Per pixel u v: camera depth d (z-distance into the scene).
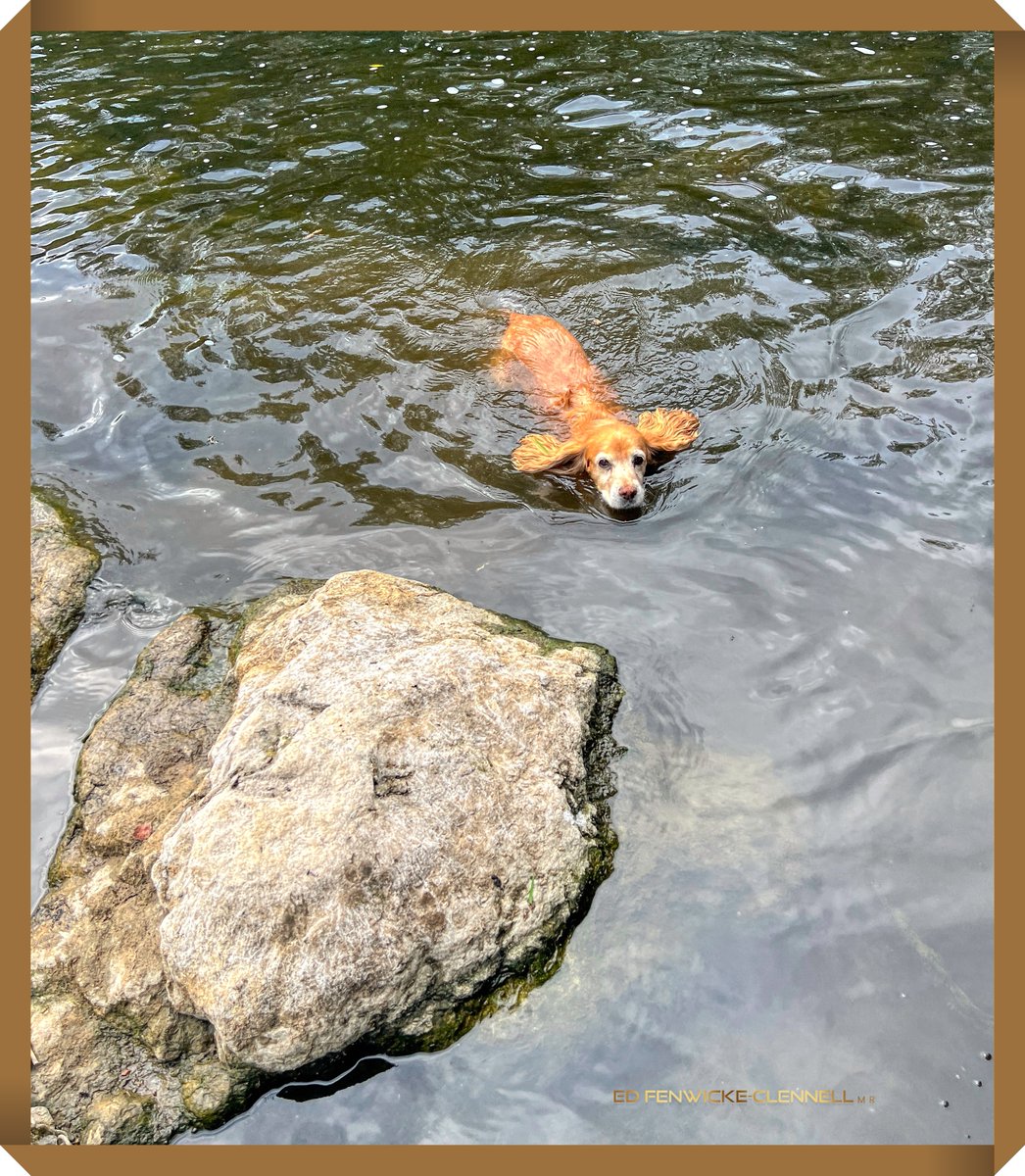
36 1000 1.39
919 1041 1.28
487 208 2.89
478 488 2.09
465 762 1.47
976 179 2.81
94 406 2.31
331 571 1.93
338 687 1.55
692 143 3.11
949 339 2.28
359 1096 1.31
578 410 2.21
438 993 1.35
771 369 2.27
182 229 2.84
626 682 1.70
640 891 1.45
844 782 1.54
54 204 2.97
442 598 1.79
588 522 2.00
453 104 3.39
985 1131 1.20
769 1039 1.30
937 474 1.98
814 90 3.33
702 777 1.57
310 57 3.78
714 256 2.64
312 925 1.30
